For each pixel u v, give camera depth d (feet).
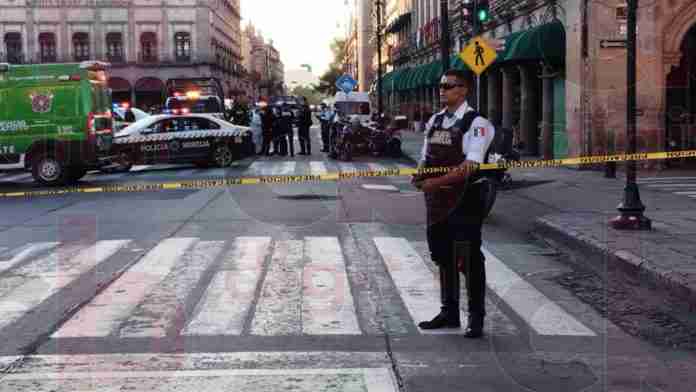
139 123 76.38
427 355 18.75
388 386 16.62
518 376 17.03
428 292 25.32
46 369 17.87
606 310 22.74
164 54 250.37
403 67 194.49
